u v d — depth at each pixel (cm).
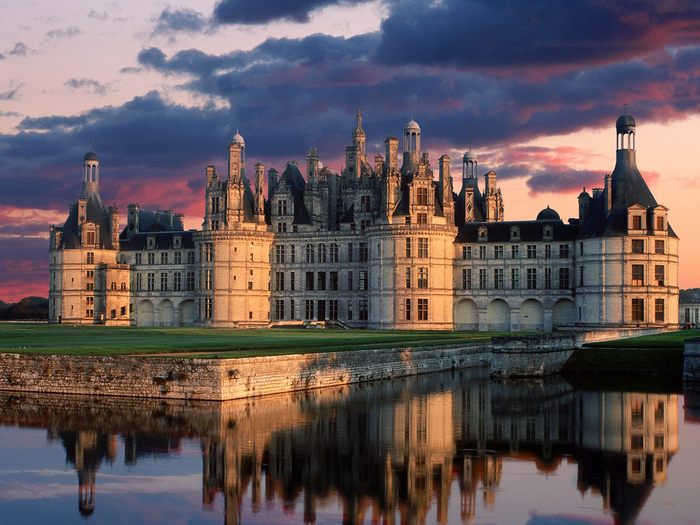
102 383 7075
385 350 8744
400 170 16325
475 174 18400
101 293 18475
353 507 3938
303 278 16675
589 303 13888
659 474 4541
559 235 14938
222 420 5941
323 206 17050
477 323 15400
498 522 3706
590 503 3978
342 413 6322
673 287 13612
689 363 8294
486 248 15350
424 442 5312
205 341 9650
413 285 14800
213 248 16325
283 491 4188
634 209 13500
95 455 4878
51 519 3728
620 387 8019
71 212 19025
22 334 11375
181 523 3694
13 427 5656
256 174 16888
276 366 7300
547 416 6312
